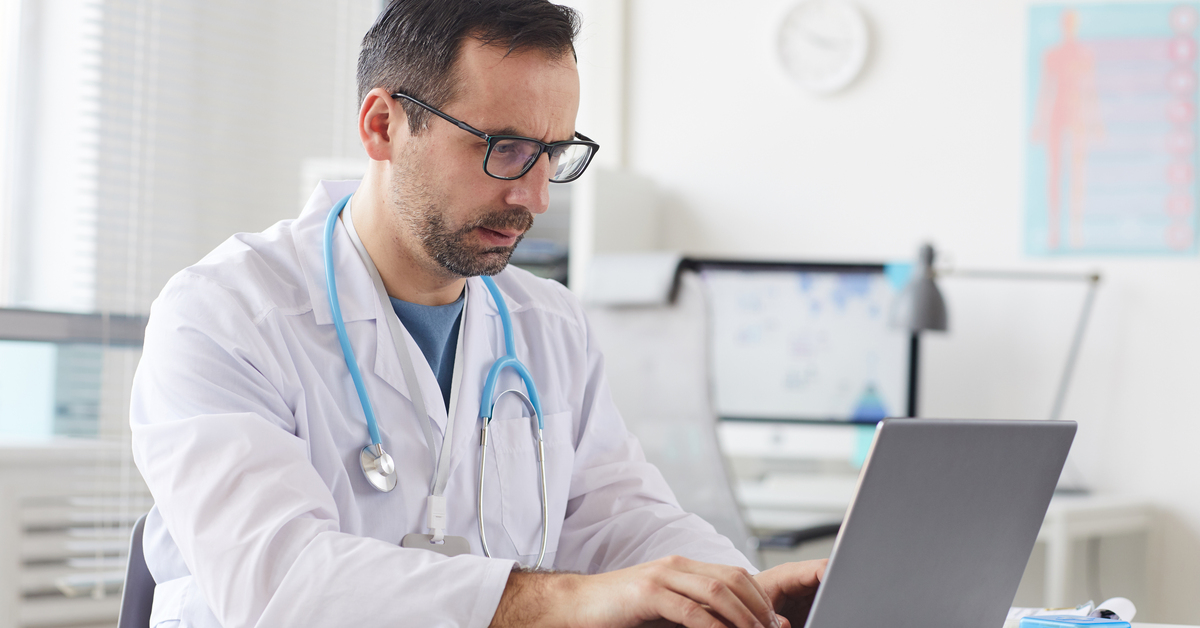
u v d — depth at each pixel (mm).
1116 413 2752
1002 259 2867
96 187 2227
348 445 1114
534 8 1074
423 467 1144
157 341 1052
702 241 3127
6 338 2045
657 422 2051
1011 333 2846
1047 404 2807
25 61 2162
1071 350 2771
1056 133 2828
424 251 1116
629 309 2084
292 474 953
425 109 1075
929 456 755
